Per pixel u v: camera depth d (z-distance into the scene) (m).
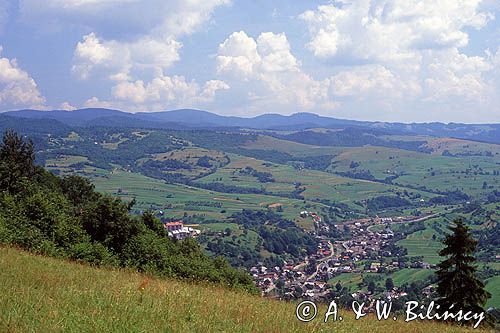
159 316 11.71
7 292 12.05
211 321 12.28
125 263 29.14
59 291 13.30
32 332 9.27
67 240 27.39
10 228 25.77
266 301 18.44
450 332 16.69
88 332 9.81
